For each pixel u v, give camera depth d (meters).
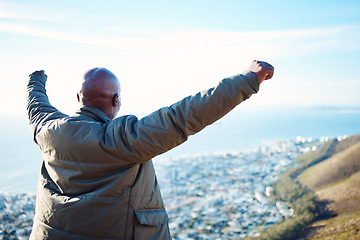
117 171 1.01
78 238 1.01
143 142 0.94
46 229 1.06
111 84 1.15
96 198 0.99
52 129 1.08
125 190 1.00
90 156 1.00
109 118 1.15
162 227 1.09
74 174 1.03
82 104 1.15
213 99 0.90
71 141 1.02
